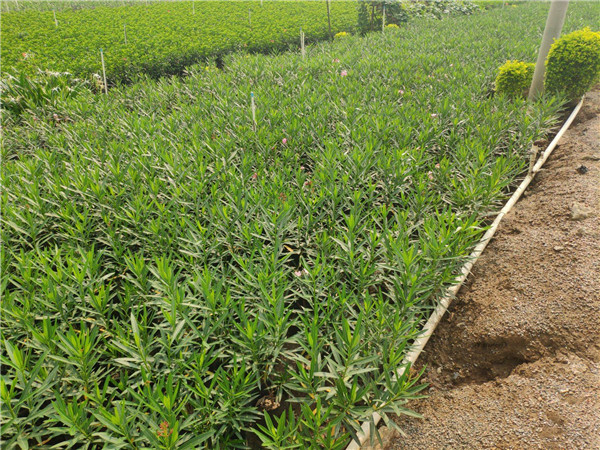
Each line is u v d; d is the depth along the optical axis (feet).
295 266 11.71
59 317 8.63
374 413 7.86
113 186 13.67
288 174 13.85
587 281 9.84
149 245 11.05
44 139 18.95
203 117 19.95
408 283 8.97
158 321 9.62
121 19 56.49
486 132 15.92
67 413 6.12
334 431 7.59
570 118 20.48
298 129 16.44
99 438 7.16
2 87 22.38
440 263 10.26
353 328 9.21
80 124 18.92
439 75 24.57
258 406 8.77
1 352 7.99
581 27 44.37
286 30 47.01
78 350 6.84
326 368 9.33
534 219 12.79
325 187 12.04
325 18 58.23
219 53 38.27
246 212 12.01
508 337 9.31
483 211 12.91
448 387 9.12
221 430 7.06
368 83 23.52
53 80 24.26
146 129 17.51
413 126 16.81
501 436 7.39
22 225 11.69
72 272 9.61
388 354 8.41
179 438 6.66
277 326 7.99
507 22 48.83
